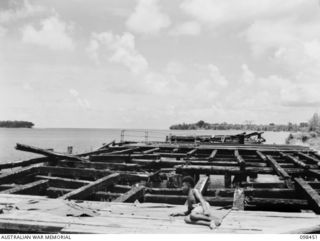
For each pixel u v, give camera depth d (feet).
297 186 28.02
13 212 18.02
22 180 35.96
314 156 56.65
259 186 30.99
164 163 44.29
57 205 19.83
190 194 17.60
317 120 237.86
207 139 93.56
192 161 42.83
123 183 36.14
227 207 22.68
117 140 361.10
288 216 17.88
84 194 25.17
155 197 26.99
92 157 47.91
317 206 22.21
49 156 43.50
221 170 36.73
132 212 18.86
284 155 50.39
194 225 15.99
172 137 92.73
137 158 49.21
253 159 52.80
